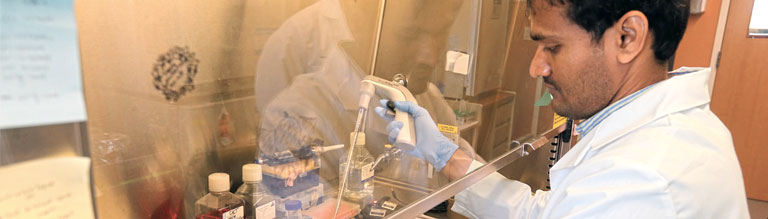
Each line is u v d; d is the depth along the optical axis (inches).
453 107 49.5
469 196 54.9
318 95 37.7
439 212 55.4
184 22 29.5
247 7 32.6
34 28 16.2
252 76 33.8
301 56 36.4
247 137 34.6
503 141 58.1
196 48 30.5
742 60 138.3
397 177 42.1
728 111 144.3
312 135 37.4
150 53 28.2
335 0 37.8
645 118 34.9
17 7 15.6
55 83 17.2
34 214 17.3
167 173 30.9
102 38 25.6
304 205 36.6
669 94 34.8
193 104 31.3
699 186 30.4
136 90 28.0
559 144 76.9
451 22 48.1
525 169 71.2
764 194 144.1
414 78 45.6
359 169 40.1
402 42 44.1
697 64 142.9
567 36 33.0
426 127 45.0
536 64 37.0
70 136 18.2
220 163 33.9
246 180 33.0
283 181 35.2
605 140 35.8
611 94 35.3
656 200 29.7
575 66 33.8
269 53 34.5
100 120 26.3
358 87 40.2
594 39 32.4
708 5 135.9
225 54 32.2
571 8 31.8
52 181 17.8
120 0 26.2
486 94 54.3
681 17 32.3
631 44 31.6
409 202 40.0
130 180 28.7
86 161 19.1
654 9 30.8
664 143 31.5
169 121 30.2
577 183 33.2
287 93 36.3
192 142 31.9
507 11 54.0
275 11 34.3
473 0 49.2
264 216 34.0
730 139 34.9
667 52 33.8
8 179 16.4
